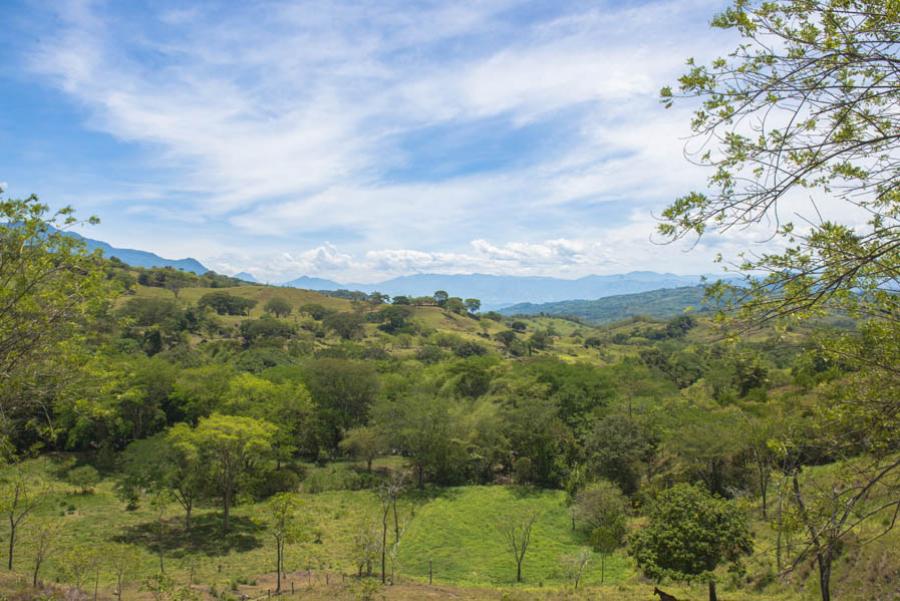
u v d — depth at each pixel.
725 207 5.32
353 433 60.25
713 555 23.09
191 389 62.91
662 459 50.47
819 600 20.34
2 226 10.07
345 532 42.66
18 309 10.22
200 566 34.38
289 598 27.61
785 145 5.16
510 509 46.69
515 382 68.00
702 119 5.42
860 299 6.41
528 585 32.81
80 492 48.97
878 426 6.85
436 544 40.53
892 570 18.48
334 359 72.50
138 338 100.06
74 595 25.50
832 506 6.09
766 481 35.78
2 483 32.31
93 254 11.35
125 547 30.33
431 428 55.53
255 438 43.81
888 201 5.84
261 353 98.94
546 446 55.09
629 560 35.28
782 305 5.51
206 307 143.62
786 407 36.25
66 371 11.76
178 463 43.59
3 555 33.00
